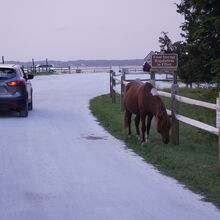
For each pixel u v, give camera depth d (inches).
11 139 474.3
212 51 737.0
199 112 754.2
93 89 1269.7
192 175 327.3
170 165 358.6
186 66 774.5
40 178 325.7
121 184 311.3
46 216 249.0
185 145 453.1
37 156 396.5
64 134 505.0
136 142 452.8
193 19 776.9
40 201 274.5
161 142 458.9
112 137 489.7
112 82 858.8
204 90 1010.1
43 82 1640.0
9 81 619.8
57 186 305.7
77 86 1407.5
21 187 303.9
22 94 626.8
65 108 761.6
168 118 427.8
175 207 263.9
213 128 354.3
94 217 247.3
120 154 406.0
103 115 652.1
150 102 431.8
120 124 562.3
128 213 253.8
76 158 389.4
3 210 258.8
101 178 326.3
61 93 1104.2
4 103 618.2
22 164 367.6
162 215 250.7
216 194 287.0
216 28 650.2
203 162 371.2
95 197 282.4
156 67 545.0
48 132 516.4
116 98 957.8
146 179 324.2
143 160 383.6
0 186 306.2
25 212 255.4
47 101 886.4
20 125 566.9
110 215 250.4
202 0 682.2
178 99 439.8
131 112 482.3
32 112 702.5
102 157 393.7
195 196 284.8
